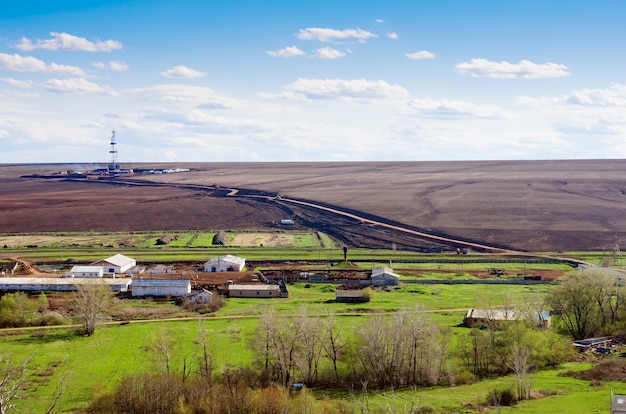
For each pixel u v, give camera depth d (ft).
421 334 357.82
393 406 297.33
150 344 420.36
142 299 569.64
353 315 495.82
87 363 384.47
